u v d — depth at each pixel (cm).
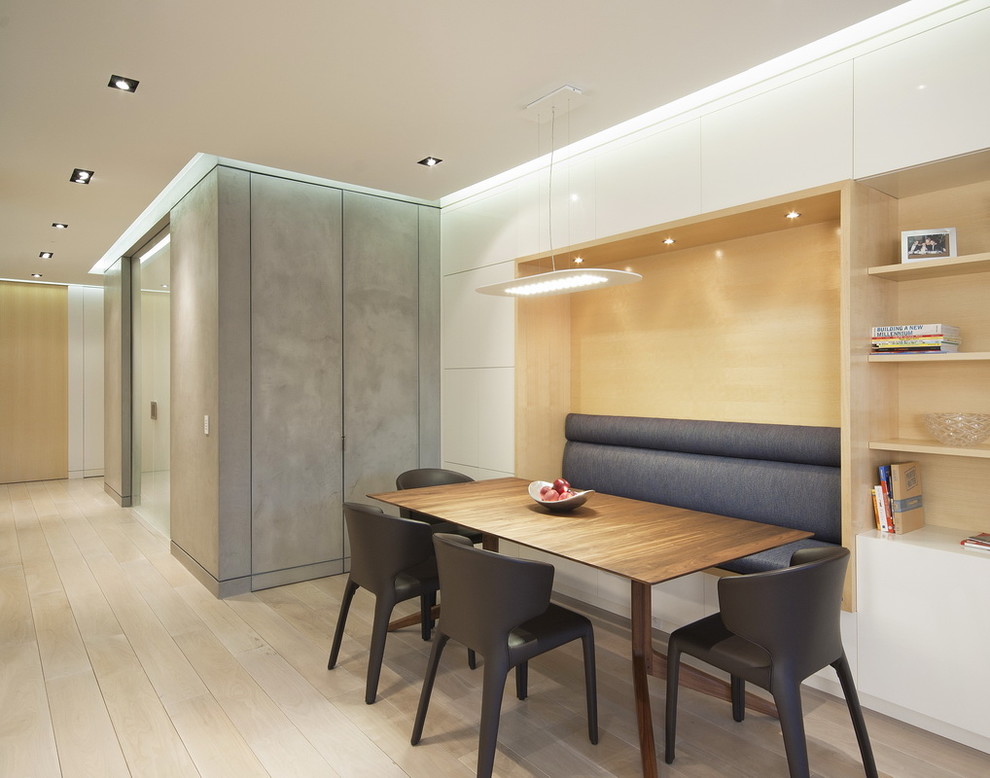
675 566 221
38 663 327
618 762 242
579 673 317
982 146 242
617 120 346
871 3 241
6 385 897
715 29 259
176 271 504
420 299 524
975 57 244
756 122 314
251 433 436
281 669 320
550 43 268
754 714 278
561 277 303
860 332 275
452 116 339
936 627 251
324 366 470
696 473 365
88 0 233
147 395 651
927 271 273
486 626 225
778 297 347
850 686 225
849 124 280
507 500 344
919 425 293
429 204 530
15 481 902
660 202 358
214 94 310
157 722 270
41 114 330
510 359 459
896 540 263
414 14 245
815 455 318
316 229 466
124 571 482
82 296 953
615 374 436
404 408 514
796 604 201
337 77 295
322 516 469
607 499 346
